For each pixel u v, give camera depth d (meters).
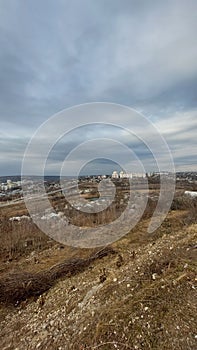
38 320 4.64
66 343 3.49
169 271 4.33
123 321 3.34
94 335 3.31
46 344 3.72
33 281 6.17
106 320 3.49
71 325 3.87
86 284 5.27
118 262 5.96
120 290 4.22
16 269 7.57
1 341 4.45
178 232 7.90
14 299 5.75
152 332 3.02
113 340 3.09
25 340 4.14
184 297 3.50
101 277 5.12
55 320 4.30
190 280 3.85
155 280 4.15
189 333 2.86
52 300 5.23
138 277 4.44
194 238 5.96
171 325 3.05
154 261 4.91
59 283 6.03
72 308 4.43
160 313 3.29
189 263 4.45
